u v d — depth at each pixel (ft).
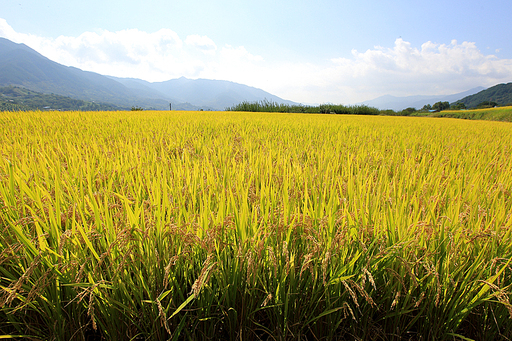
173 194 7.68
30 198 6.43
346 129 31.58
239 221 5.70
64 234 4.65
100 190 7.93
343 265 5.34
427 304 5.39
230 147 16.35
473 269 5.05
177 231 5.29
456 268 5.39
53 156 12.02
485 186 9.11
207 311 5.23
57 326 5.14
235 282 5.16
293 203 7.11
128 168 10.27
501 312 5.31
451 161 14.57
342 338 5.49
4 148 13.30
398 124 45.21
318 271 5.30
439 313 5.37
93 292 4.56
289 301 5.26
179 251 5.11
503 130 37.35
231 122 36.45
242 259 5.00
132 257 4.98
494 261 4.95
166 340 5.26
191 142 18.66
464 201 7.86
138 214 5.64
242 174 9.75
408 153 16.62
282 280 5.09
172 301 5.22
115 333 5.16
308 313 5.47
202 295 5.08
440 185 9.68
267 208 6.43
